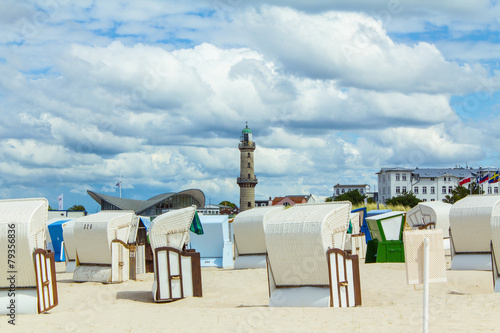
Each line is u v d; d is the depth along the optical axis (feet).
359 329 29.76
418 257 25.90
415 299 41.47
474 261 55.72
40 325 32.96
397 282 52.24
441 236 26.07
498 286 41.83
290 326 31.30
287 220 39.27
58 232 95.50
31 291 37.40
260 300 44.78
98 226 58.85
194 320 34.19
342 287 38.78
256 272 64.69
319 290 38.58
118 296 48.85
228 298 46.26
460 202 57.47
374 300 42.75
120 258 59.11
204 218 77.36
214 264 75.72
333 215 39.24
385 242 72.64
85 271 60.08
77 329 31.89
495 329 28.27
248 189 344.08
